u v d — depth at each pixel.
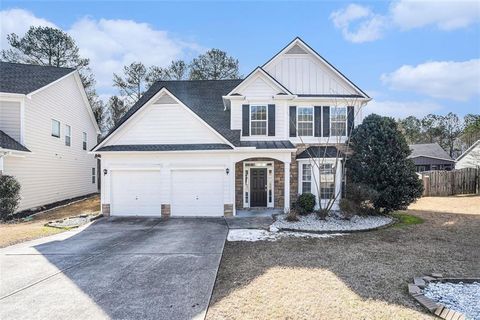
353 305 5.20
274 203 15.96
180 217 14.16
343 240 9.89
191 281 6.31
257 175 16.06
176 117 14.80
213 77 34.78
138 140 14.84
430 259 7.82
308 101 16.16
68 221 13.19
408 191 13.26
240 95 15.67
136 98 36.00
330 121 16.20
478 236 10.48
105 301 5.40
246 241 9.72
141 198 14.50
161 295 5.64
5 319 4.79
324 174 15.38
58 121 19.69
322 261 7.63
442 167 39.38
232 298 5.50
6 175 14.02
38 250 8.74
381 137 13.82
